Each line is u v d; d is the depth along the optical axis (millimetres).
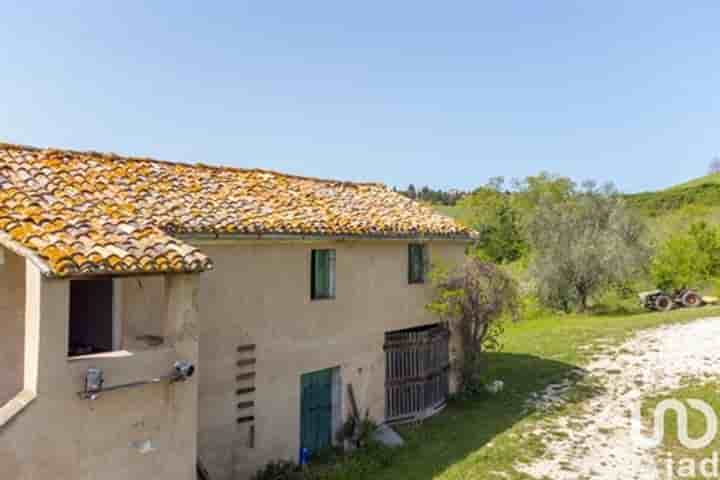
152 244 7895
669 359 19969
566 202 39719
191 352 7832
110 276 7020
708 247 35844
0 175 9234
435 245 16141
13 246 6660
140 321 9477
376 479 11383
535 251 37688
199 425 10250
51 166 10430
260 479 11109
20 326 8688
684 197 73188
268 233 10969
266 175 15211
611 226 35500
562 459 12281
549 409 15789
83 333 10188
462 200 72625
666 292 35000
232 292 10875
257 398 11320
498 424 14664
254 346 11250
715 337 22703
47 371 6359
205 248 10375
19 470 6125
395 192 18641
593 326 27828
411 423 14812
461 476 11375
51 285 6422
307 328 12406
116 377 6953
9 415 6059
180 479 7652
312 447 12719
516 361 21672
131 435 7129
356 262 13672
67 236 7328
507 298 16922
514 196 64562
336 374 13281
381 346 14367
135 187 10922
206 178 13172
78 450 6613
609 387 17609
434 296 15992
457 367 16797
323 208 13703
